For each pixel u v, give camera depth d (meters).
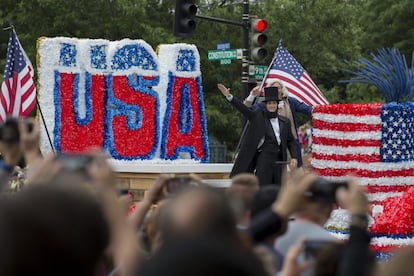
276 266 5.90
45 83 20.31
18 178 7.34
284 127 17.25
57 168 4.61
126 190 5.43
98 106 20.92
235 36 43.91
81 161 4.41
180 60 21.89
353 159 16.03
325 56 46.19
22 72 19.69
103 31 41.84
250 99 20.31
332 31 46.56
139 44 21.41
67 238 2.79
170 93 21.69
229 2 45.09
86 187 3.74
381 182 15.96
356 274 4.95
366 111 15.89
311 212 6.39
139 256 3.93
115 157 20.97
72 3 40.84
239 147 18.42
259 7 45.38
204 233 3.32
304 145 35.03
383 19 52.03
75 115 20.58
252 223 5.39
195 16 23.00
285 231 5.58
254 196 6.66
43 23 41.19
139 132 21.30
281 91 18.55
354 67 50.56
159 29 41.62
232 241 3.18
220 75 43.41
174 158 21.70
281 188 6.70
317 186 5.38
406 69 16.75
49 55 20.36
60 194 2.89
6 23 41.84
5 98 19.62
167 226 3.65
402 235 14.07
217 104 43.38
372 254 5.07
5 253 2.71
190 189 3.94
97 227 2.88
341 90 56.09
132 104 21.25
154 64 21.62
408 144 16.12
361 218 5.17
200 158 22.09
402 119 16.00
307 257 5.05
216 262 2.86
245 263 2.91
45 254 2.75
